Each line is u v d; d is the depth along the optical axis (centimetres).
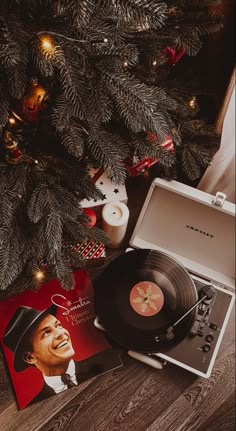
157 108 100
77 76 85
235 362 138
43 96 92
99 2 77
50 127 106
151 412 129
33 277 125
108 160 98
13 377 127
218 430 129
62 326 133
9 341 130
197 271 142
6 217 99
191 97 131
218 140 132
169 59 122
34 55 81
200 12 104
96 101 89
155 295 126
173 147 123
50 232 102
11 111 97
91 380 131
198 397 132
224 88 164
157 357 129
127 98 88
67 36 84
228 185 149
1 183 102
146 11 75
